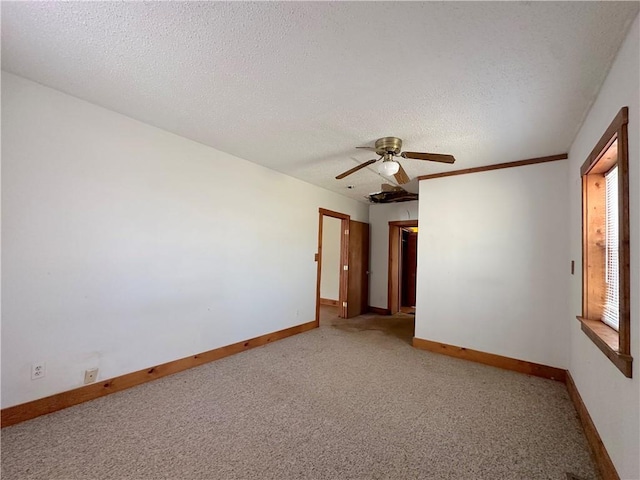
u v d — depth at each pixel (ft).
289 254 14.17
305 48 5.30
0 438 6.06
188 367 9.97
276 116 7.99
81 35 5.16
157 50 5.50
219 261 10.99
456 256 12.12
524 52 5.18
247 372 9.84
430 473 5.48
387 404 7.95
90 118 7.68
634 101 4.50
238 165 11.65
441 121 7.88
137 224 8.66
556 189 10.14
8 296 6.47
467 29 4.70
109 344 8.07
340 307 18.83
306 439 6.37
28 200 6.73
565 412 7.73
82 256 7.56
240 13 4.53
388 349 12.63
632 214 4.62
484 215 11.56
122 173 8.31
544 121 7.72
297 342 13.32
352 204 19.19
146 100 7.43
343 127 8.47
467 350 11.66
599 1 4.10
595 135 6.64
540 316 10.28
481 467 5.67
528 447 6.29
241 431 6.59
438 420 7.23
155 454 5.77
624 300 4.73
